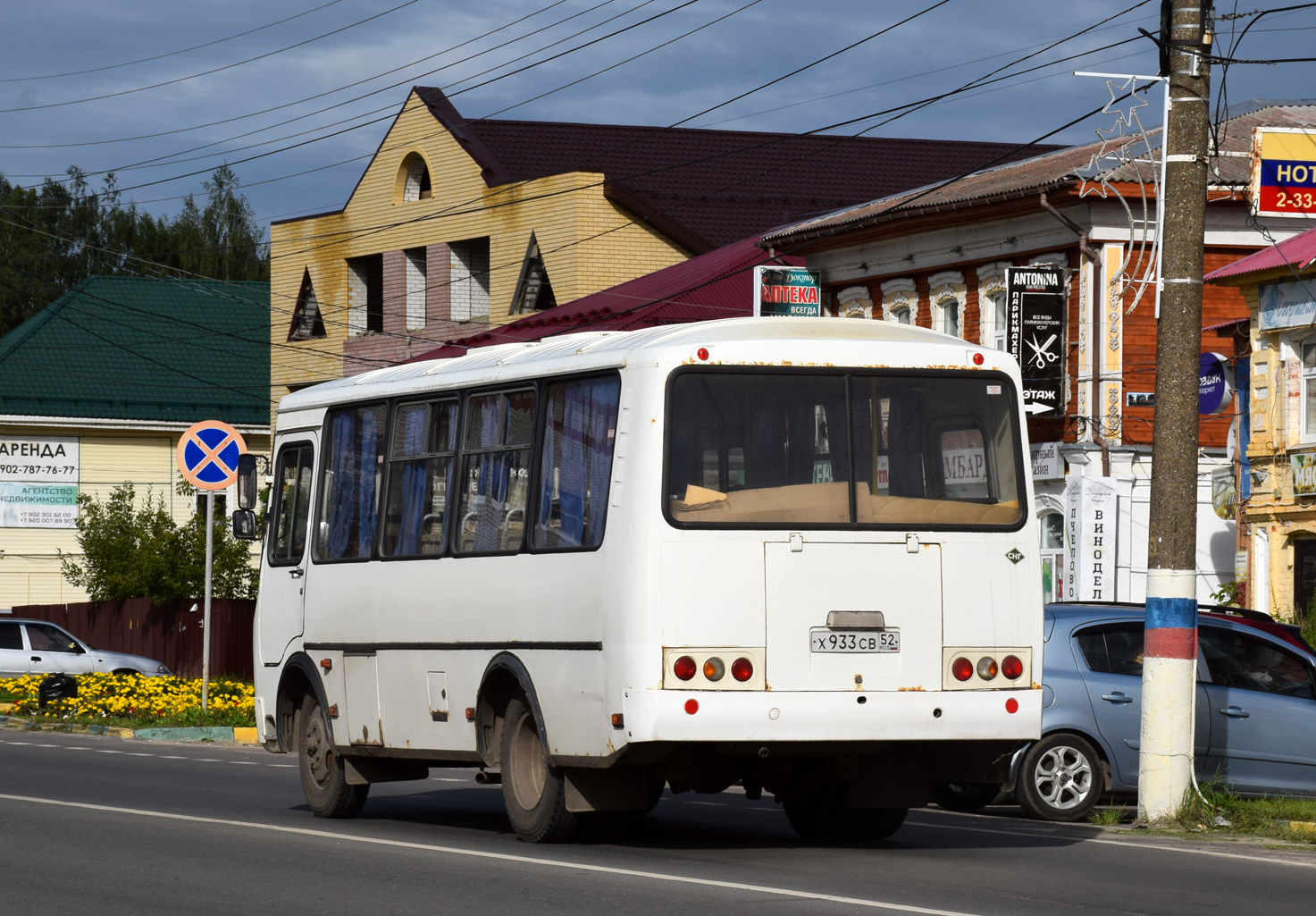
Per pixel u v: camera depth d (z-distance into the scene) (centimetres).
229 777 2202
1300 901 1204
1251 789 1812
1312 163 2858
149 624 4762
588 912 1106
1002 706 1402
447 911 1118
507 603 1492
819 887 1224
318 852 1412
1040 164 3866
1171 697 1670
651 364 1369
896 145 5775
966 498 1424
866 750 1391
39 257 10031
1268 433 3195
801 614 1361
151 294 7162
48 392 6531
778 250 4222
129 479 6538
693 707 1329
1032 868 1355
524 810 1480
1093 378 3462
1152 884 1275
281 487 1873
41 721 3177
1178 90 1703
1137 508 3472
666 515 1346
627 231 5031
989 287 3703
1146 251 3481
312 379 5884
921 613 1390
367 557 1697
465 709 1544
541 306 5175
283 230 6000
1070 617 1855
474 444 1572
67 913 1124
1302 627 2739
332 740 1727
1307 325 3094
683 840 1545
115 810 1727
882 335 1450
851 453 1398
